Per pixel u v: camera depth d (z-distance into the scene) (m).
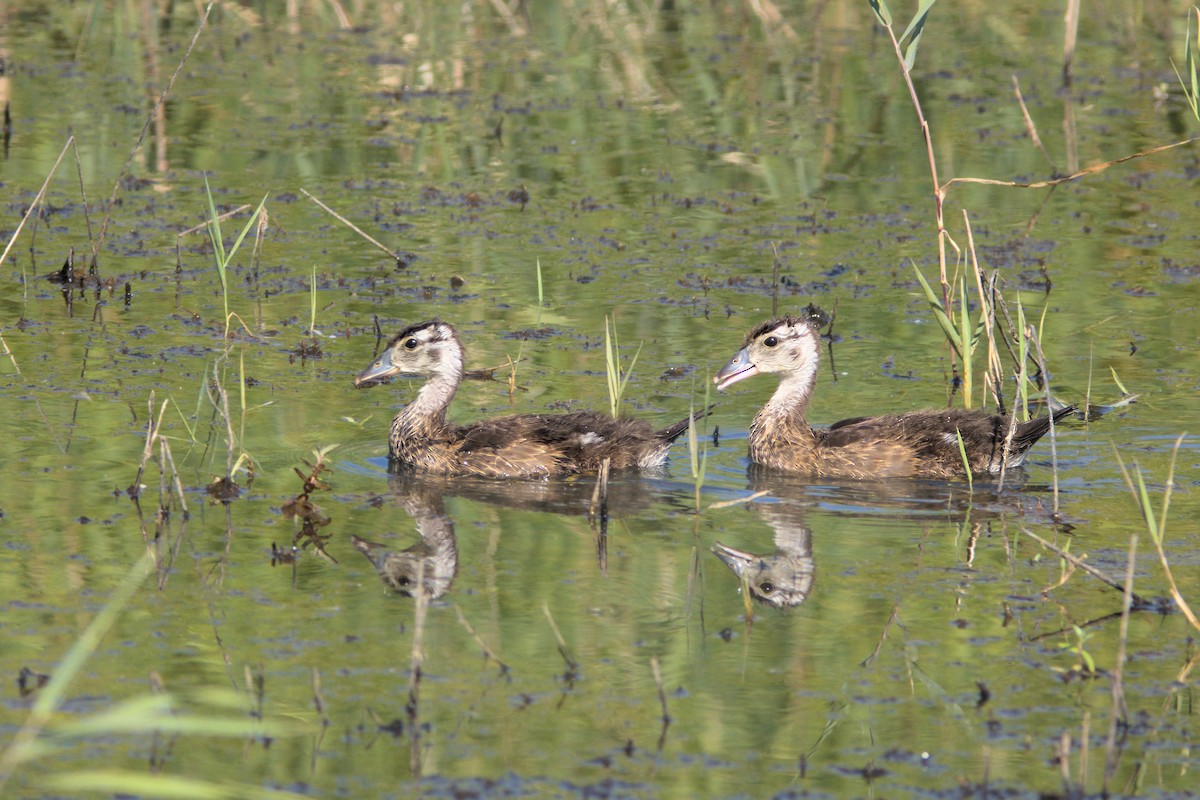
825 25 35.53
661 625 11.53
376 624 11.41
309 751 9.60
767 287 20.78
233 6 35.66
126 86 29.75
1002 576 12.55
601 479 14.27
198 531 13.20
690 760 9.59
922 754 9.72
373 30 34.91
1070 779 9.43
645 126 28.67
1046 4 36.78
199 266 21.38
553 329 19.27
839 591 12.23
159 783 8.23
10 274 20.77
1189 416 16.42
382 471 15.40
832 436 15.73
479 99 30.03
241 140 26.97
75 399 16.42
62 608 11.48
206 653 10.83
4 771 9.02
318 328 19.17
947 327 17.11
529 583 12.33
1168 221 23.48
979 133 27.69
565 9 36.47
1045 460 15.52
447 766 9.46
